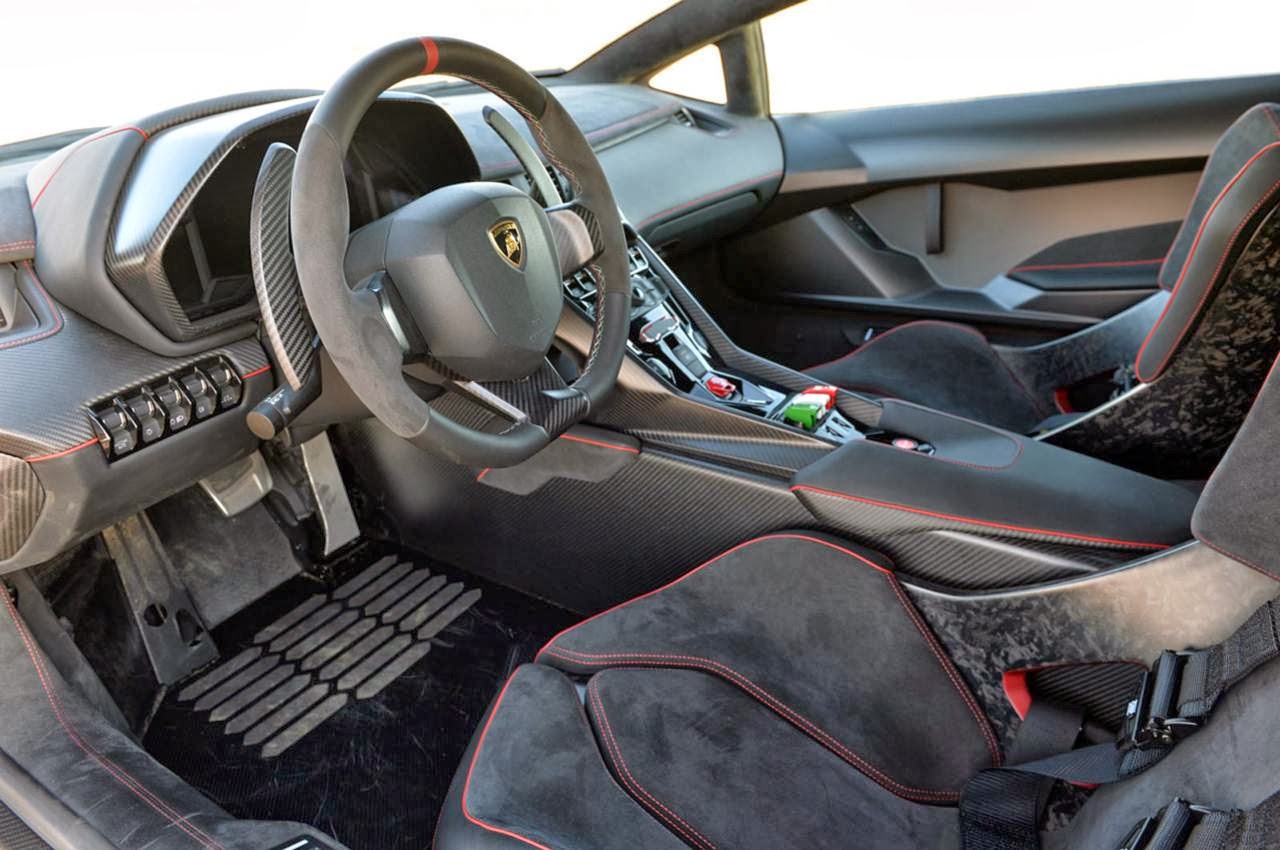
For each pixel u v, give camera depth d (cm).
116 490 118
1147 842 72
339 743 154
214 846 101
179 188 110
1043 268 213
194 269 121
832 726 112
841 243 236
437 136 134
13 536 116
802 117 235
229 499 166
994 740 116
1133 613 104
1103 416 142
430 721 157
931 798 108
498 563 179
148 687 159
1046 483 122
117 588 161
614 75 229
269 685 164
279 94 133
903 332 201
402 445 173
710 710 112
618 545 158
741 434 140
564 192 158
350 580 185
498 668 166
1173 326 127
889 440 136
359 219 136
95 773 115
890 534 125
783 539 130
